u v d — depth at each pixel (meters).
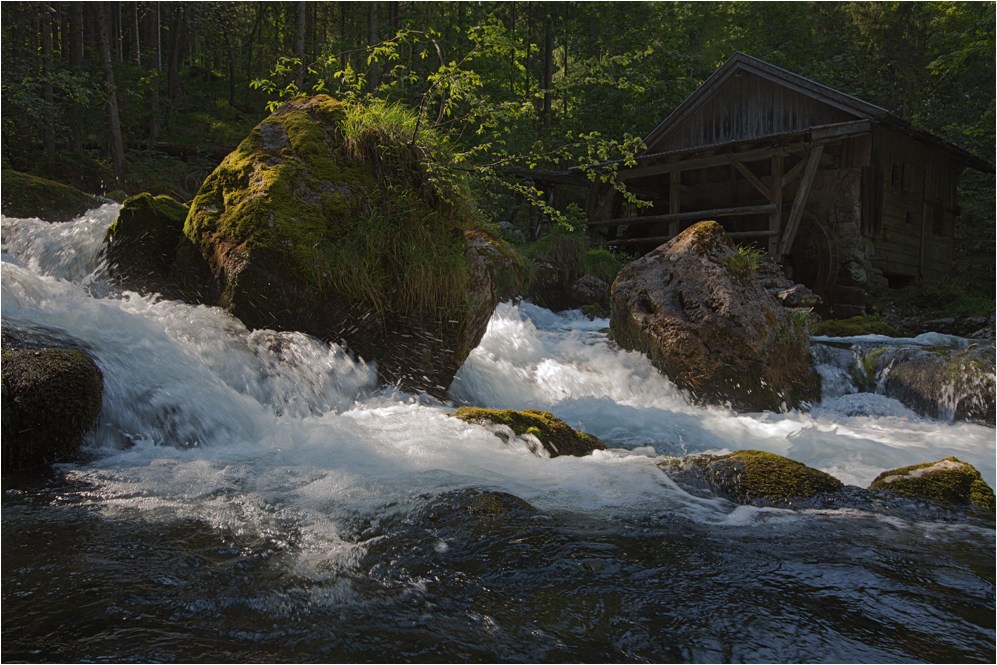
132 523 2.54
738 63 16.30
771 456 3.58
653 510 3.05
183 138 20.78
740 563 2.46
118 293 5.09
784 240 13.81
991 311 13.54
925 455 4.80
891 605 2.14
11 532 2.38
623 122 24.33
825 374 7.14
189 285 5.10
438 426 4.19
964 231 23.17
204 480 3.09
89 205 9.63
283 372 4.59
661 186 18.56
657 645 1.86
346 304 4.80
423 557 2.40
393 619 1.95
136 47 25.66
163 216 5.44
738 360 6.40
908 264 16.48
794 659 1.80
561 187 22.25
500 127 12.55
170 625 1.84
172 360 4.10
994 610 2.11
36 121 14.77
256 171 5.00
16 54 14.21
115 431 3.48
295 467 3.35
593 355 7.38
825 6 34.25
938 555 2.58
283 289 4.69
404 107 5.88
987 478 4.28
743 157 14.41
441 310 5.24
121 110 20.22
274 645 1.77
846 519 3.02
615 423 5.46
